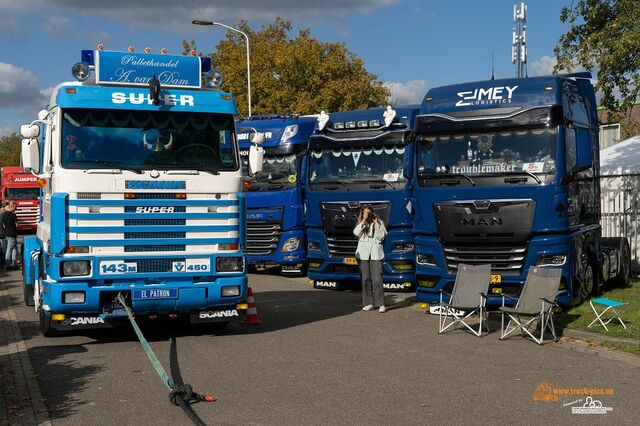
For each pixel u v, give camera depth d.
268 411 7.13
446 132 12.48
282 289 17.34
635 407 7.18
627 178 20.78
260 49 47.97
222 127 10.71
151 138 10.30
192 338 11.04
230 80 46.94
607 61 18.64
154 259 10.17
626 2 18.78
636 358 9.31
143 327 12.05
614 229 20.86
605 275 14.68
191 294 10.27
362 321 12.55
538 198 11.82
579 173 12.97
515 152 12.02
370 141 16.03
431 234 12.66
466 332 11.41
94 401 7.55
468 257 12.27
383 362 9.25
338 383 8.20
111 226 9.97
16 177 42.03
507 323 12.11
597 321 11.36
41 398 7.64
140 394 7.81
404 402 7.41
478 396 7.62
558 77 12.35
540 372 8.65
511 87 12.31
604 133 34.69
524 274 11.94
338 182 16.33
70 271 9.80
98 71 10.34
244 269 10.67
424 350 9.99
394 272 15.86
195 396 7.50
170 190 10.24
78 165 9.91
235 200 10.63
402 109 16.27
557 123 11.84
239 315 10.77
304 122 19.30
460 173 12.27
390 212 15.82
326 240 16.55
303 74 47.00
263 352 9.94
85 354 9.88
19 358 9.63
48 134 10.65
